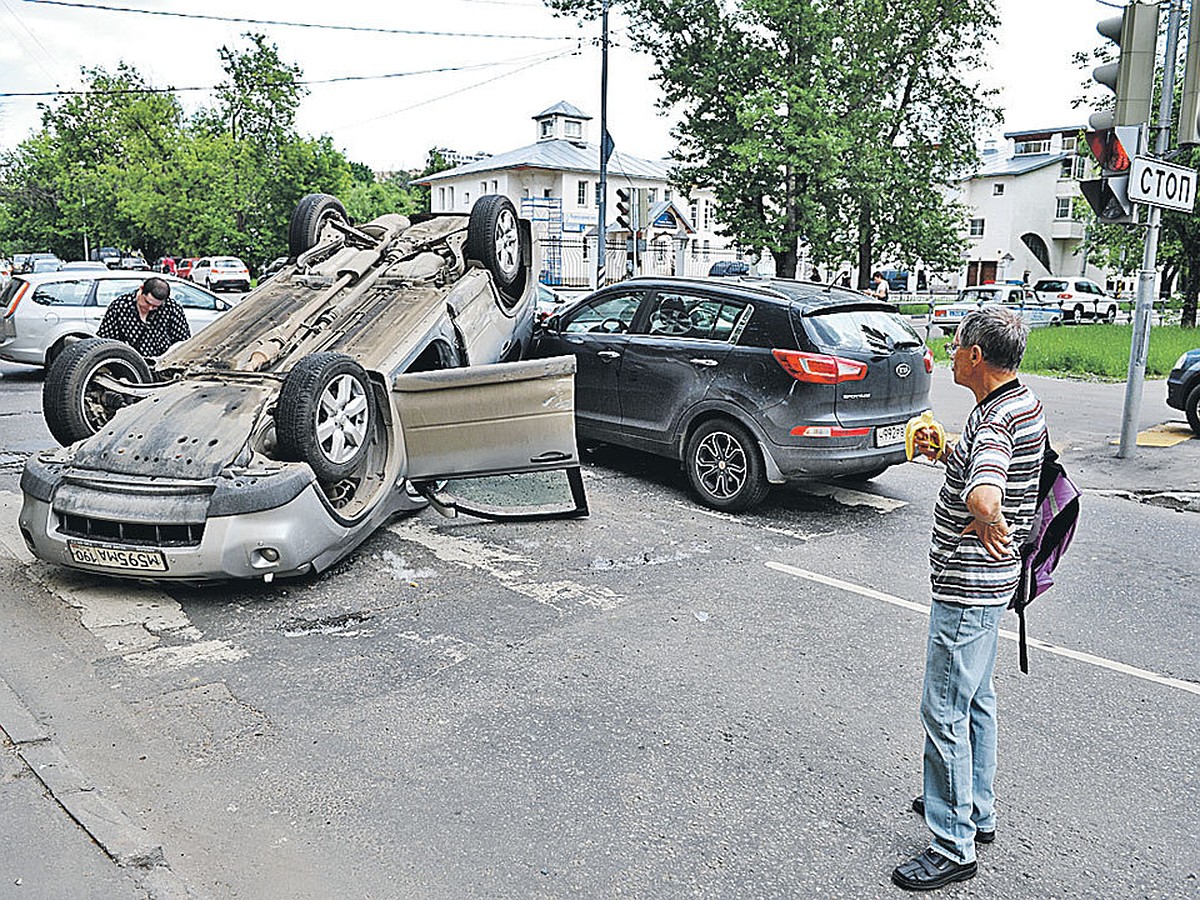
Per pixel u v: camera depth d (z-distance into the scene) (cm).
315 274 734
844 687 457
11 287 1323
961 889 314
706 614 545
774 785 372
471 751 392
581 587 582
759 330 718
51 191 6097
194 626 511
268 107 4184
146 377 647
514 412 648
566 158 5166
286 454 559
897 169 2655
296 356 636
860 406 705
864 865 325
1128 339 2231
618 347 805
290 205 4122
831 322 714
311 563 555
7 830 328
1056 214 5725
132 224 4638
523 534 685
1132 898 311
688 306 774
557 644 499
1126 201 873
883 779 378
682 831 341
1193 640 523
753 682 461
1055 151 5753
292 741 397
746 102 2420
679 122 2733
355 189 7612
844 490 829
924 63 2780
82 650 479
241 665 466
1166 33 915
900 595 581
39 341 1305
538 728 412
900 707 438
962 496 300
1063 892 313
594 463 895
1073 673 480
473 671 466
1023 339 294
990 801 330
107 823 333
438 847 329
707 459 759
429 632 511
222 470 531
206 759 382
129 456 545
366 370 614
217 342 674
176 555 514
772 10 2428
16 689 437
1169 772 388
